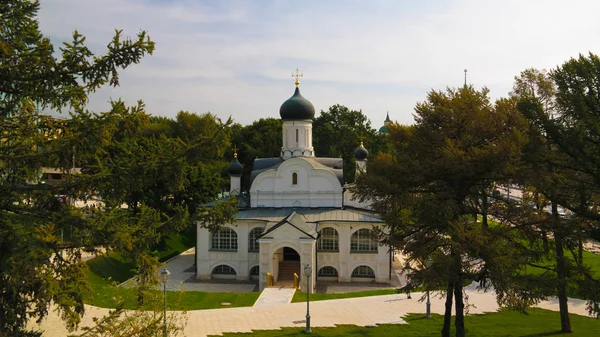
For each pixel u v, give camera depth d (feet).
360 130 345.72
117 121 51.42
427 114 89.45
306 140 213.05
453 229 78.74
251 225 179.11
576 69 84.12
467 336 103.76
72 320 46.98
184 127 328.29
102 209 55.11
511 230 85.92
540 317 121.19
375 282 173.58
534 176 80.07
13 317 44.19
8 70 48.88
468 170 80.18
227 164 306.35
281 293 148.46
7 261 41.68
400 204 86.12
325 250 176.45
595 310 82.99
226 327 111.86
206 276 179.73
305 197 190.19
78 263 50.80
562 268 87.20
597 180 81.66
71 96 53.06
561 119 86.79
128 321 59.11
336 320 119.34
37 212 51.08
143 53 51.19
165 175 52.19
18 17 51.80
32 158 49.52
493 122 84.69
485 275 78.38
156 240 50.65
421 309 130.11
